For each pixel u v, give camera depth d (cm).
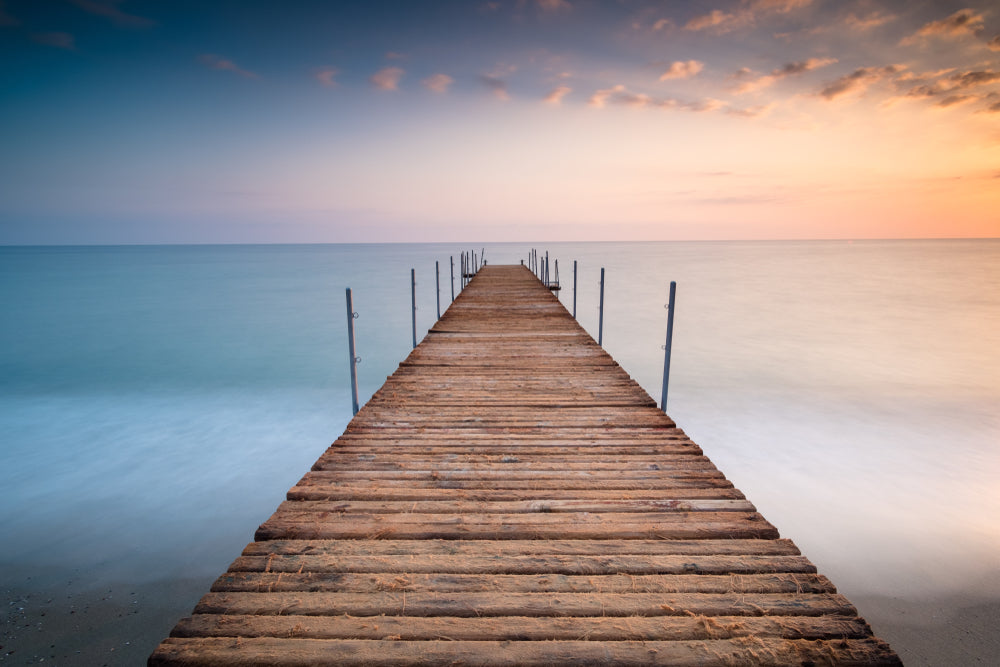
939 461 868
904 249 13212
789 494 755
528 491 279
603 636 172
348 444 351
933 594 530
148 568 588
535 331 793
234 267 6725
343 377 1445
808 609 184
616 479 296
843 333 2012
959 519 682
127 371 1502
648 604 187
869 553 606
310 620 179
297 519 248
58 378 1430
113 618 501
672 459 326
